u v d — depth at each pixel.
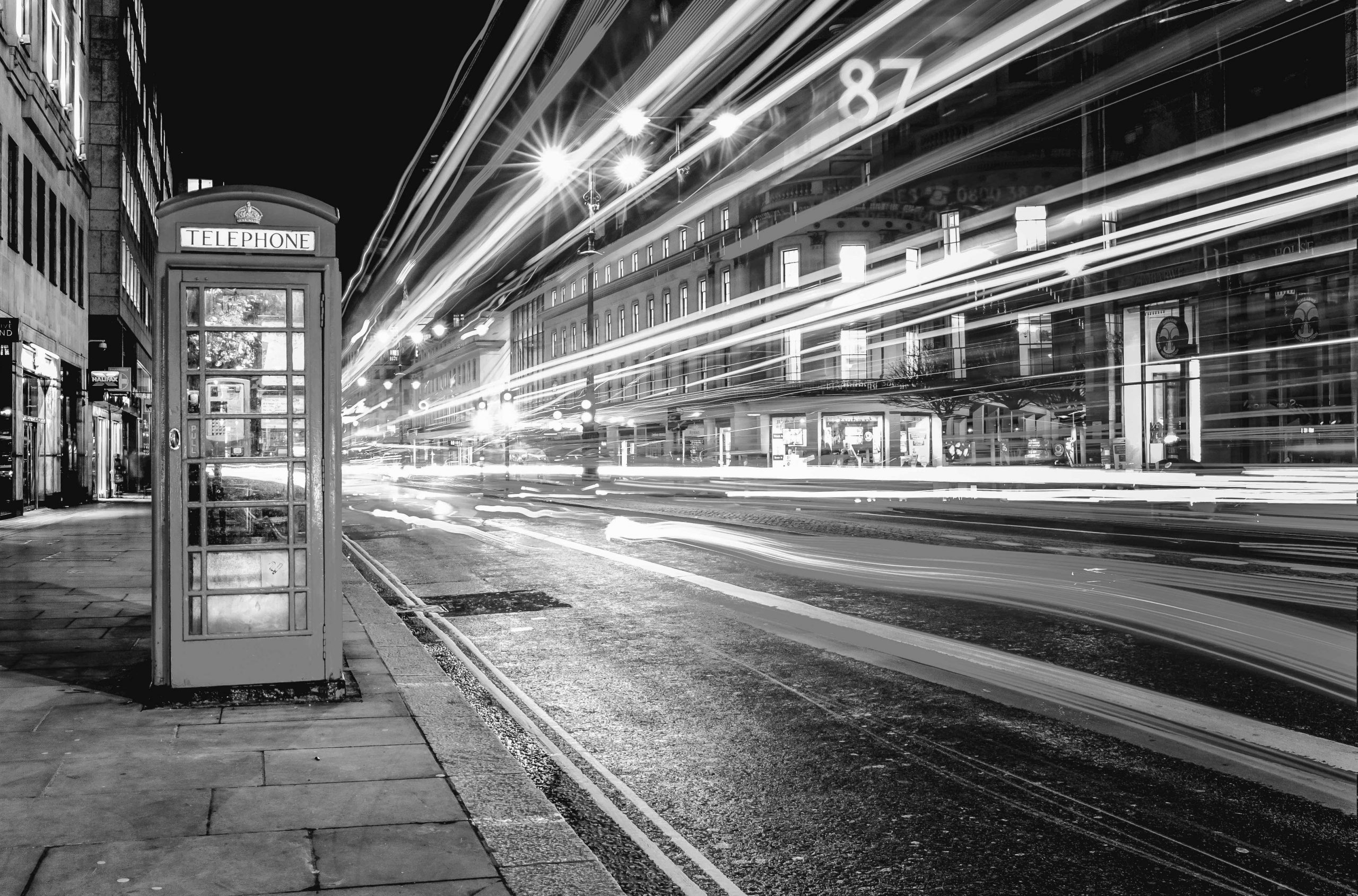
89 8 36.75
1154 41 35.03
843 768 5.39
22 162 24.56
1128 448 35.88
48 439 28.44
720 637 9.12
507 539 19.27
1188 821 4.60
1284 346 29.31
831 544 17.11
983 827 4.54
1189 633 9.00
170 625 6.57
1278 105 29.81
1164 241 34.22
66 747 5.45
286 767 5.14
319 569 6.78
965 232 55.41
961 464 53.53
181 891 3.61
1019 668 7.72
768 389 56.75
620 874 4.05
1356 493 25.73
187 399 6.68
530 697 7.02
